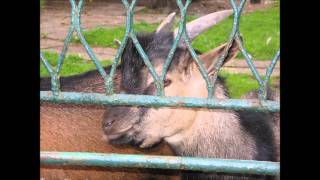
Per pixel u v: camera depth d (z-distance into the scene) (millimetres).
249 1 6316
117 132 1805
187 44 1194
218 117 1924
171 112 1813
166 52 1806
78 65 3715
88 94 1213
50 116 1861
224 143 1916
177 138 1877
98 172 1841
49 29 5047
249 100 1209
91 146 1865
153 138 1834
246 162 1219
